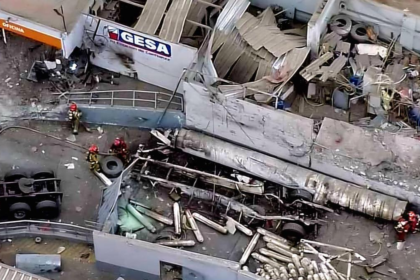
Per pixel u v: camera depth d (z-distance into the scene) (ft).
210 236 132.57
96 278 129.18
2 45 150.20
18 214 132.36
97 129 144.05
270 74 139.13
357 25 143.43
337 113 139.13
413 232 132.87
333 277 127.34
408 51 142.10
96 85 146.00
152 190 136.67
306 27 147.95
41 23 140.97
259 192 136.26
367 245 132.05
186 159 140.67
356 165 133.90
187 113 139.74
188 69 135.74
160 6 141.90
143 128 144.46
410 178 132.98
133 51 142.41
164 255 124.06
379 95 136.15
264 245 131.23
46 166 140.05
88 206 136.67
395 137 132.57
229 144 139.44
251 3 150.51
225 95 133.59
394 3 141.28
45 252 131.03
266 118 133.90
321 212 134.92
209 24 145.59
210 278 125.59
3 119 144.05
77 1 143.54
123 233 132.05
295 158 137.69
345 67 139.23
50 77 146.82
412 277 129.08
